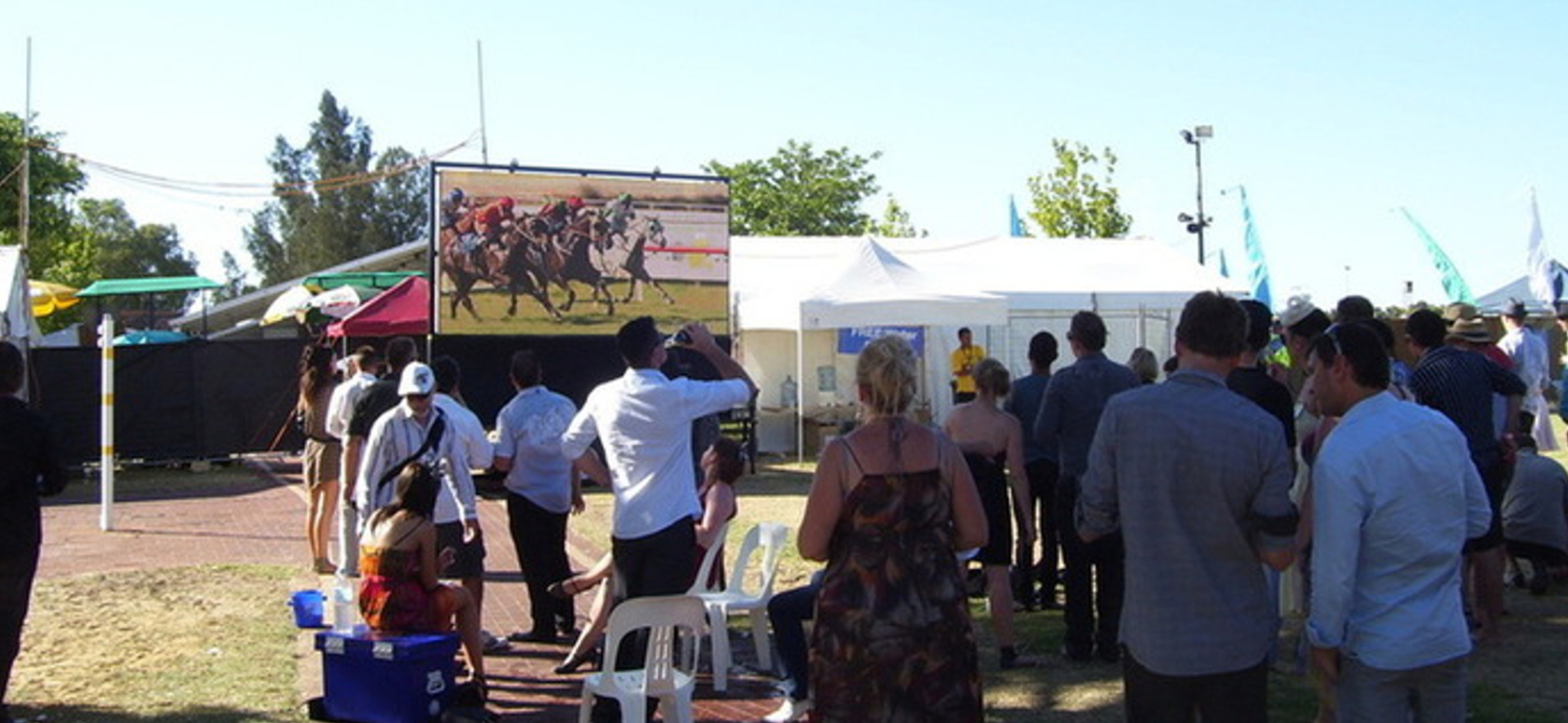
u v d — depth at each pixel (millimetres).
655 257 20734
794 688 6527
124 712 6926
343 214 83938
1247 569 4109
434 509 7434
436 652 6703
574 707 7070
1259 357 7520
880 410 4547
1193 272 25141
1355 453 4074
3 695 6461
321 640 6820
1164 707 4133
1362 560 4141
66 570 11664
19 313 20688
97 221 105625
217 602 10039
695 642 7496
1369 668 4129
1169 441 4090
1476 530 4273
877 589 4418
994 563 7773
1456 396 7422
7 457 6301
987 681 7516
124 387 20703
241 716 6859
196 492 18453
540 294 20078
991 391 7816
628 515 6496
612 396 6547
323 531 11352
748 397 6781
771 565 7816
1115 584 7801
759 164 59656
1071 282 23969
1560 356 25469
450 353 19609
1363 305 6977
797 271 23422
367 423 9297
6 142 42719
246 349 21688
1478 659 7590
